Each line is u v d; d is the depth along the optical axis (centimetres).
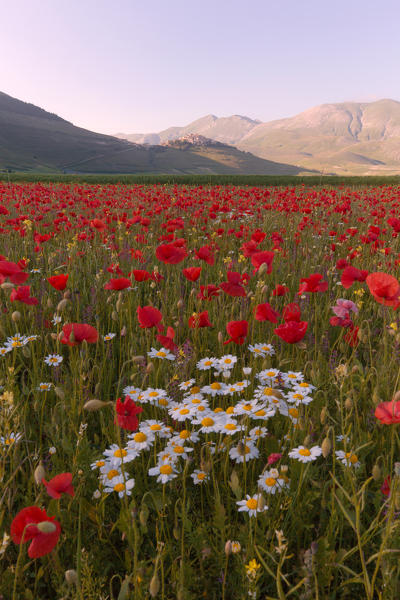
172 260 389
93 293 472
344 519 210
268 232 993
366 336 312
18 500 226
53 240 821
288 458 239
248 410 232
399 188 2284
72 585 177
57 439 254
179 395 279
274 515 201
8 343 320
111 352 379
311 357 347
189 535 198
